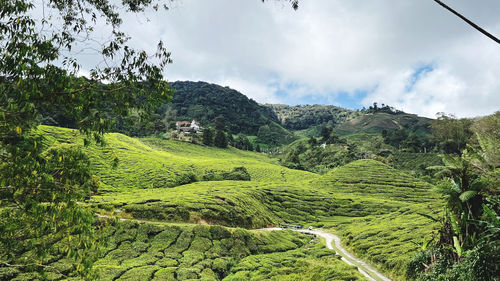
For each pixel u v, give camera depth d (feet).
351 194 277.64
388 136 554.87
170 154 399.03
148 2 28.07
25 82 21.40
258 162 427.74
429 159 408.87
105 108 27.17
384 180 308.40
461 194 60.95
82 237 27.91
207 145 538.06
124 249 101.65
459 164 64.95
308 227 203.82
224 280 91.97
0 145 22.82
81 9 28.27
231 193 205.57
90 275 28.55
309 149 530.68
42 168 24.97
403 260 88.89
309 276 90.53
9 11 20.67
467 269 54.24
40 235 26.96
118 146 312.91
